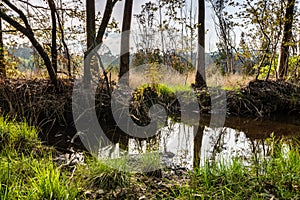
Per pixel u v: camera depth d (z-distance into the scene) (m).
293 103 8.89
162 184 3.24
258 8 8.71
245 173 3.37
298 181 3.13
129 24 8.55
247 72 11.43
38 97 6.80
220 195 2.93
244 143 5.71
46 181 2.69
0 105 6.55
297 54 10.57
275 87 9.30
